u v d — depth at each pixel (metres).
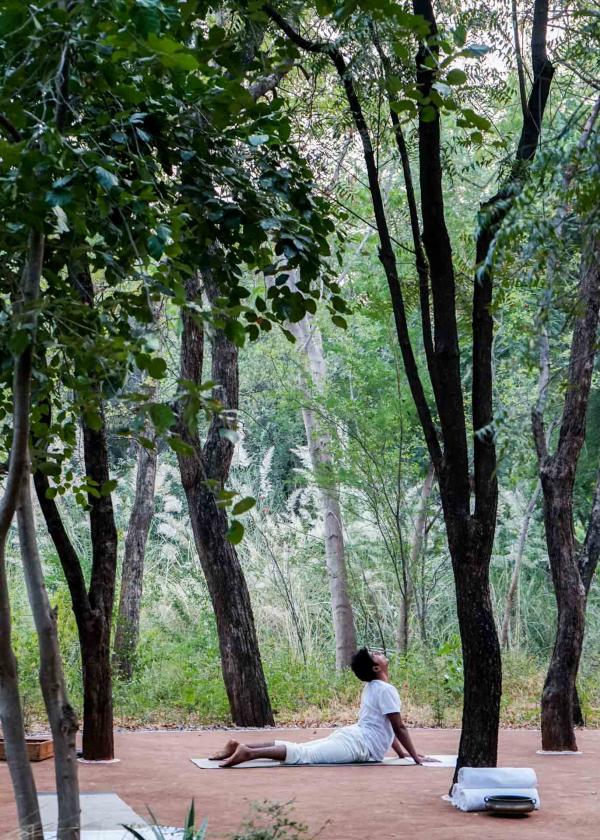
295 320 5.10
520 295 11.54
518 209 3.69
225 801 6.66
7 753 3.61
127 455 23.03
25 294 3.67
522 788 6.53
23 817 3.57
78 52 3.85
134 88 4.22
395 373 16.45
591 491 19.88
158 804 6.51
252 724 11.73
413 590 16.59
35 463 5.12
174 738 10.42
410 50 5.74
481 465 7.14
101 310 4.16
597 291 5.19
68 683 12.70
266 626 17.02
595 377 18.22
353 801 6.73
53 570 17.06
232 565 12.01
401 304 7.41
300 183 5.04
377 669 8.91
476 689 6.98
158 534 23.41
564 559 10.04
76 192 3.48
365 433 15.91
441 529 19.08
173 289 3.91
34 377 4.60
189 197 4.75
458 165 16.48
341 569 16.52
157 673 13.88
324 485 16.03
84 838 5.17
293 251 4.86
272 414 24.19
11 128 3.71
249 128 5.00
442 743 10.23
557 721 9.75
